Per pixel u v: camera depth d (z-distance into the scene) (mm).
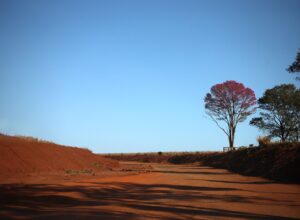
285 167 27062
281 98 53750
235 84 65000
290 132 53812
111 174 29844
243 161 41500
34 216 10562
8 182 18281
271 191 19125
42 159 28391
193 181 25609
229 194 17672
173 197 16234
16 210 11438
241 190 19625
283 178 26031
